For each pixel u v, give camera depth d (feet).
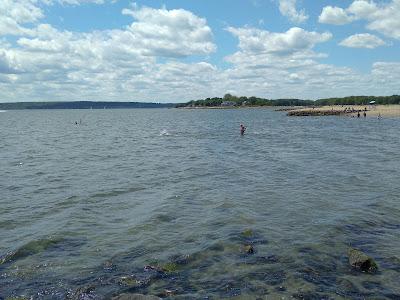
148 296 35.50
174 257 47.44
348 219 60.54
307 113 509.35
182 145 179.63
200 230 56.90
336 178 92.89
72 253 49.14
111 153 150.51
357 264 43.68
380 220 60.08
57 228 58.44
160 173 104.63
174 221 61.57
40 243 52.39
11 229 58.70
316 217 62.03
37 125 383.45
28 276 42.75
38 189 85.61
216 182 91.56
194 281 41.24
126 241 53.11
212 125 350.02
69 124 402.72
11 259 47.37
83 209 69.05
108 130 297.94
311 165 113.91
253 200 73.56
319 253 47.83
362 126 291.99
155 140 207.62
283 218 61.87
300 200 72.84
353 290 38.86
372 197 73.92
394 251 48.19
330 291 38.70
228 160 127.95
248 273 42.86
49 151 157.79
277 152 147.95
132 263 45.91
